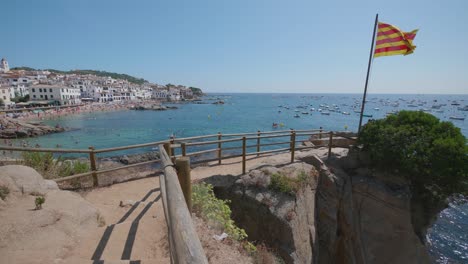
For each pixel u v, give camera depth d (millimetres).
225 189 7359
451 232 14891
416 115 8164
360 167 8914
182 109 79000
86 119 51594
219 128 38719
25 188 3873
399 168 7848
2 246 2643
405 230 7711
